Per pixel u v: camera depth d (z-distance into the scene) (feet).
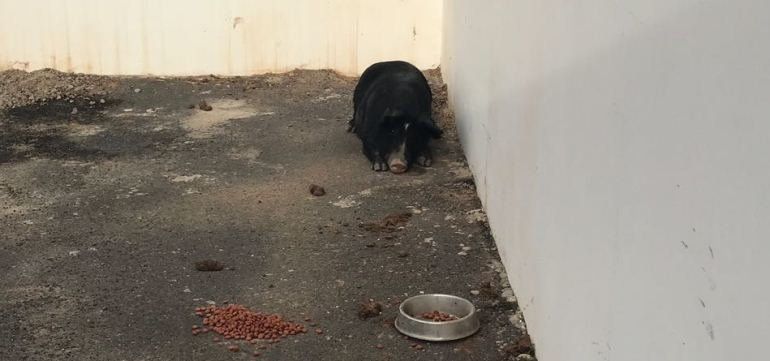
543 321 12.19
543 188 12.19
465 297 14.49
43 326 13.47
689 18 6.84
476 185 19.30
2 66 28.25
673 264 7.17
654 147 7.63
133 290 14.69
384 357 12.71
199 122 24.16
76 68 28.32
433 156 21.65
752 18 5.78
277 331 13.39
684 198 6.92
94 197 18.79
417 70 23.00
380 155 20.76
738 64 5.98
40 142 22.36
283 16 28.43
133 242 16.57
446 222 17.60
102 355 12.70
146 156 21.44
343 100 26.45
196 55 28.50
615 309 8.80
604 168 9.18
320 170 20.63
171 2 28.09
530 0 13.01
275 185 19.62
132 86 27.32
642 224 7.95
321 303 14.33
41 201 18.52
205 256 16.02
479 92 18.81
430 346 13.00
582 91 10.06
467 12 21.22
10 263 15.60
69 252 16.08
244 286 14.89
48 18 27.94
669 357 7.26
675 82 7.13
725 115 6.17
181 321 13.70
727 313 6.14
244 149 22.04
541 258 12.35
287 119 24.54
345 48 28.68
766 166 5.58
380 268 15.56
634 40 8.20
